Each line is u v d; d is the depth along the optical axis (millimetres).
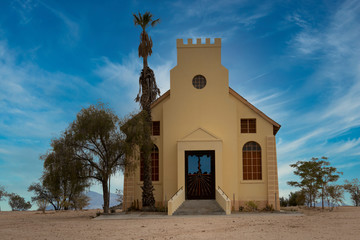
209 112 30359
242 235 15102
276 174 29484
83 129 25016
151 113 31375
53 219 25078
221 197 26094
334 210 29266
